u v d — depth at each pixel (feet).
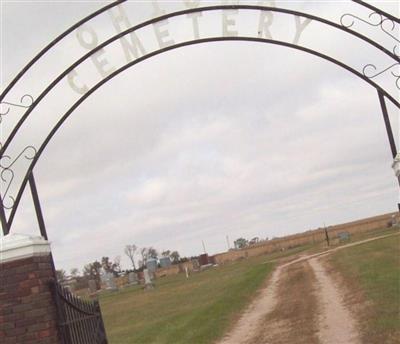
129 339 65.67
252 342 51.31
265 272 122.52
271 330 55.16
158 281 189.57
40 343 24.08
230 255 272.72
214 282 129.80
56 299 24.89
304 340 47.60
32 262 24.58
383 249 107.45
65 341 24.57
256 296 83.05
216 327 61.52
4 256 24.49
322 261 121.19
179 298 107.34
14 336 24.22
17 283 24.45
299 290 80.74
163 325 70.74
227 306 74.95
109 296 155.33
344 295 65.51
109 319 94.22
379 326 45.42
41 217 28.63
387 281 64.85
